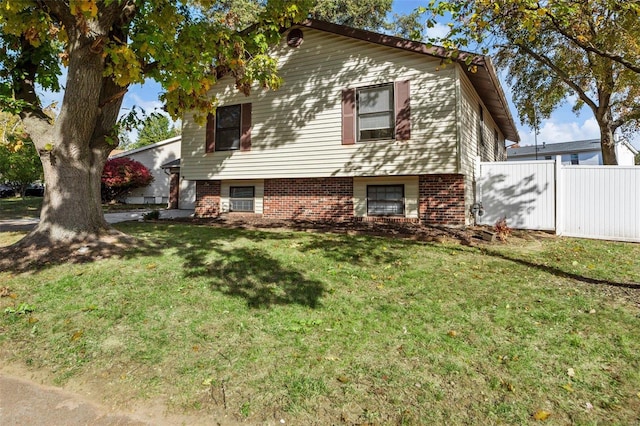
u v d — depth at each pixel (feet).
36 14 17.89
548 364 9.46
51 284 14.80
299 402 7.87
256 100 37.09
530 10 17.89
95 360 9.63
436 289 14.93
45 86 24.66
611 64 36.52
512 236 26.78
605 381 8.75
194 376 8.86
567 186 28.60
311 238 25.29
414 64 30.35
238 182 40.75
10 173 74.02
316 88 34.35
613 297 14.20
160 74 20.42
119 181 73.10
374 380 8.68
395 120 31.01
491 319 12.12
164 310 12.62
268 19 24.76
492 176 31.50
